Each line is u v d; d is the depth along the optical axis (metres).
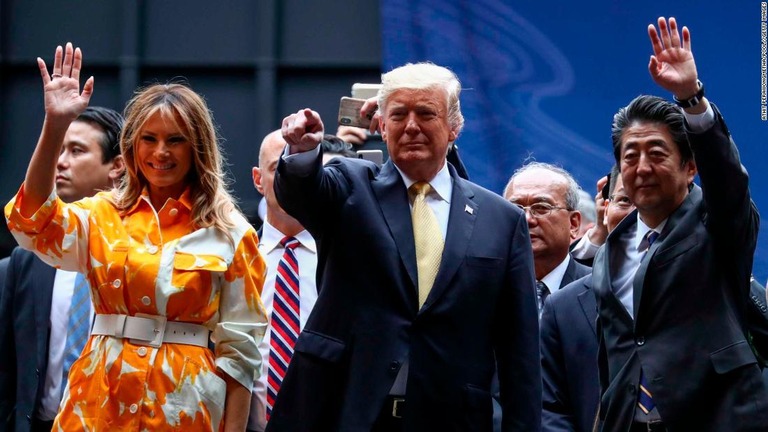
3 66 18.27
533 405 9.45
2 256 18.20
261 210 13.77
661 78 9.33
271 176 12.30
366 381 9.07
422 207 9.52
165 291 9.43
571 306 11.55
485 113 15.43
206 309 9.61
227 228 9.77
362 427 8.98
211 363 9.64
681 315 9.64
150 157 9.73
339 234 9.31
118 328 9.45
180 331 9.55
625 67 15.29
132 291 9.42
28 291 11.67
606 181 13.59
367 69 18.00
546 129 15.34
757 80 14.88
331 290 9.30
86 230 9.58
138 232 9.60
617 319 10.00
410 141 9.44
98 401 9.35
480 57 15.57
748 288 9.73
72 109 9.27
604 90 15.31
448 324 9.29
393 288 9.22
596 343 11.34
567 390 11.39
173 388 9.41
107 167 12.52
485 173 15.31
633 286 9.84
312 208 9.22
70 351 11.55
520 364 9.48
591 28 15.37
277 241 12.23
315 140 8.96
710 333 9.53
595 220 14.75
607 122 15.27
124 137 9.90
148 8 18.17
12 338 11.73
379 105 9.70
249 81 18.03
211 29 18.11
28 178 9.28
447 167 9.82
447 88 9.55
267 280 12.11
